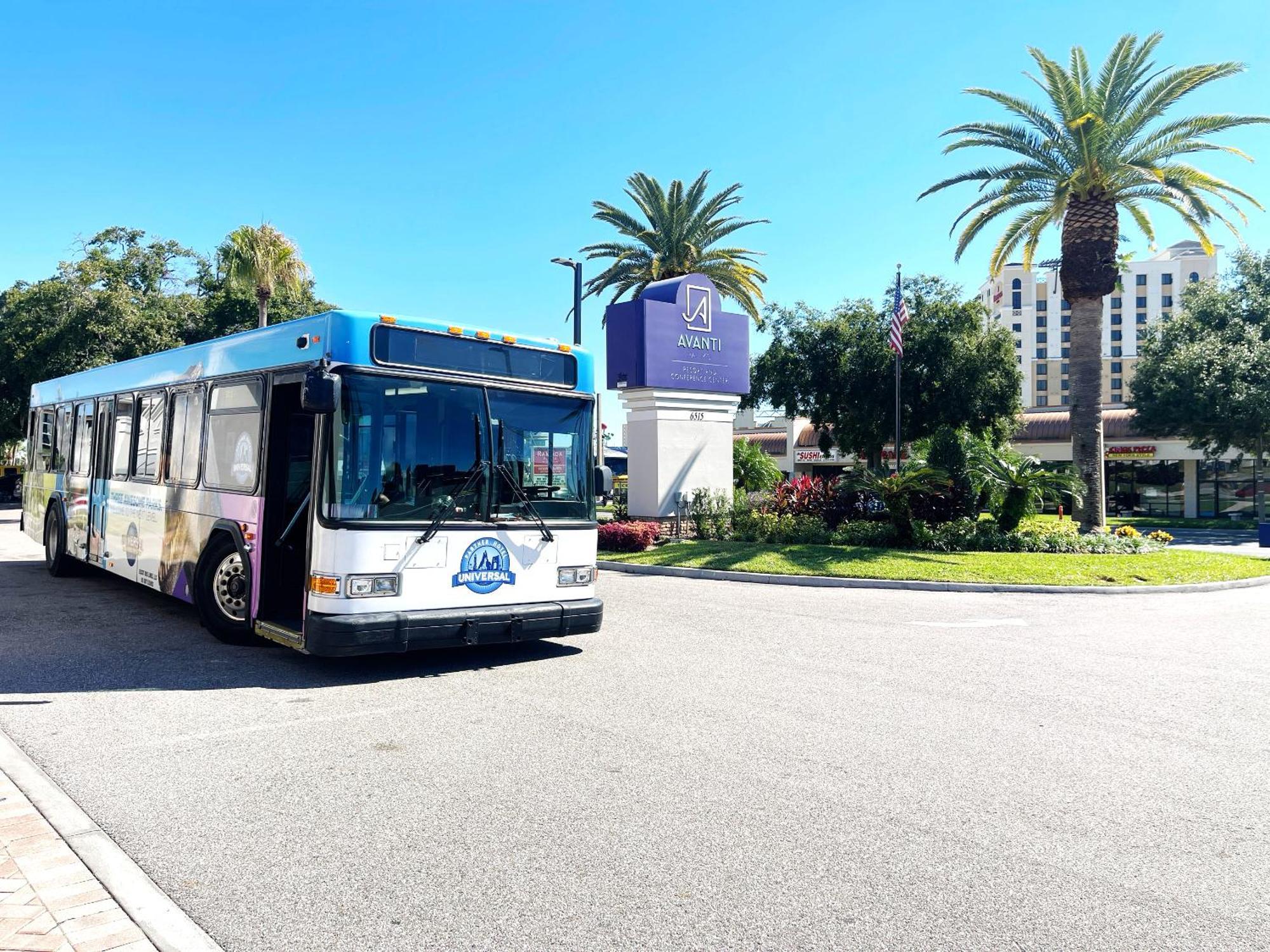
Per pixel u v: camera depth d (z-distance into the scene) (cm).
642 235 3603
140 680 738
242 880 382
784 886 383
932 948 333
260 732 602
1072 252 2258
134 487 1085
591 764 543
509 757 554
